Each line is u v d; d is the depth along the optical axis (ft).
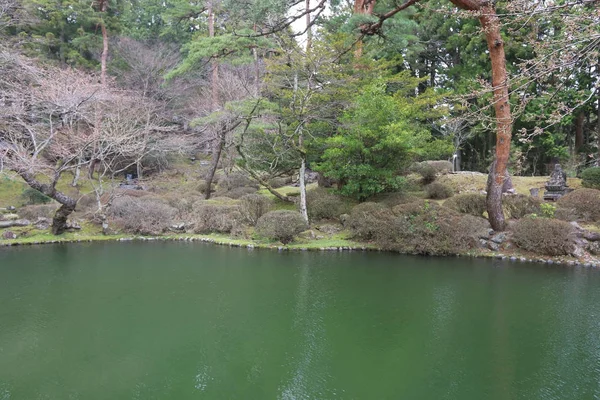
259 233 31.99
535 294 19.47
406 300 18.70
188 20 67.77
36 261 26.78
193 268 24.81
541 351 13.43
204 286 20.98
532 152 57.93
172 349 13.69
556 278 22.26
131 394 10.96
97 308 17.63
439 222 28.22
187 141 53.88
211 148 60.59
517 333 14.90
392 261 26.66
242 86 44.78
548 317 16.46
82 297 19.16
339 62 40.19
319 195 39.70
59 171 32.73
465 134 57.67
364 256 28.19
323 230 35.04
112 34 61.31
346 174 35.91
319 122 38.29
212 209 36.96
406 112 36.32
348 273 23.53
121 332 15.10
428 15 54.75
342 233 34.12
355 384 11.45
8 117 35.50
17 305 18.01
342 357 13.12
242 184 51.98
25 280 22.08
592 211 30.32
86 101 34.99
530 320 16.15
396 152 35.55
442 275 22.99
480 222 28.78
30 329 15.34
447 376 11.86
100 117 36.91
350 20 27.53
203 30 70.69
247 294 19.65
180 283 21.54
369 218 30.76
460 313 16.97
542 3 10.73
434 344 14.02
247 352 13.48
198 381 11.67
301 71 35.14
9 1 47.70
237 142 40.68
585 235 27.12
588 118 57.82
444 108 38.32
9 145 33.01
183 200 41.93
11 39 49.24
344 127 36.17
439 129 57.72
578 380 11.55
